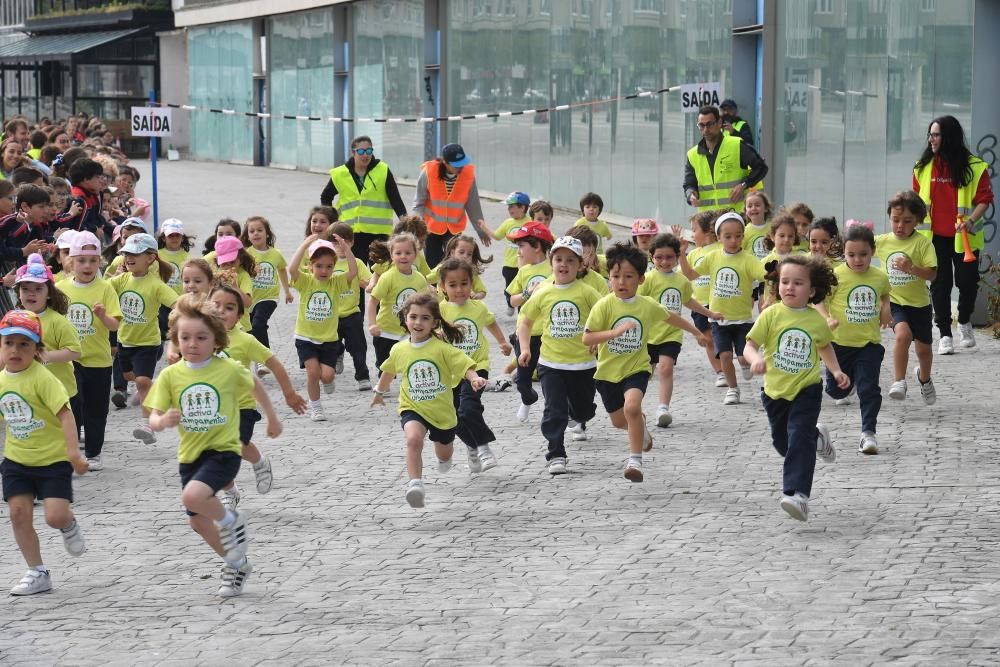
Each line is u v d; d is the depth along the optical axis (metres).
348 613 15.18
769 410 18.97
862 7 39.31
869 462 21.30
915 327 24.77
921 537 17.41
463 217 36.59
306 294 26.17
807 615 14.67
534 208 34.97
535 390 28.16
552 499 19.70
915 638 13.91
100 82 111.25
